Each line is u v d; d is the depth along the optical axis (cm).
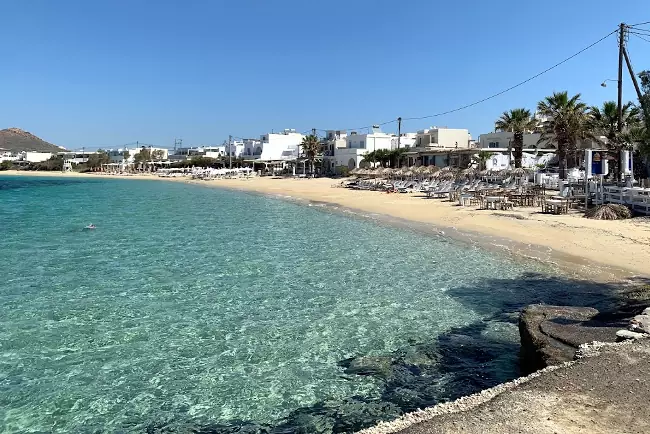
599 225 2181
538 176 3997
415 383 782
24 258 1795
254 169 11275
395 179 5878
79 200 4931
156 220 3105
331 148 9331
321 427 659
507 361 856
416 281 1436
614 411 498
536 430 468
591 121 3872
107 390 766
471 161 5338
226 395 750
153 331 1023
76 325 1057
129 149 18062
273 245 2089
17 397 743
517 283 1385
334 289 1352
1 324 1061
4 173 15300
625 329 764
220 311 1158
